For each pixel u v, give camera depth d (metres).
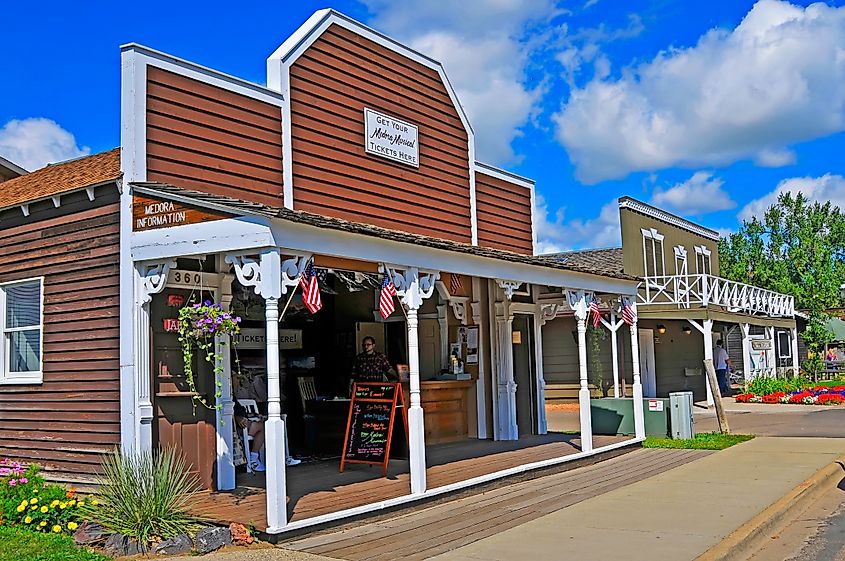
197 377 9.68
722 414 16.36
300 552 7.32
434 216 13.29
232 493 9.48
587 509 9.23
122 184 9.00
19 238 10.24
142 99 9.12
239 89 10.20
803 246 44.78
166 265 8.74
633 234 26.14
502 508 9.37
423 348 14.35
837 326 40.28
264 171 10.41
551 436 15.34
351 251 8.76
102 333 9.25
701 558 7.03
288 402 13.54
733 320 26.02
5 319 10.47
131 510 7.45
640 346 26.88
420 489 9.27
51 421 9.70
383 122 12.38
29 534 7.50
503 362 14.89
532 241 15.93
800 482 10.76
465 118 14.25
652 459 13.23
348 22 11.93
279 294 7.84
